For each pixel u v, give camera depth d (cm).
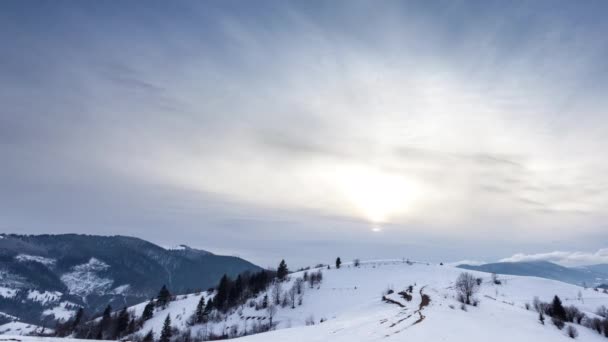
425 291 13062
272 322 15088
